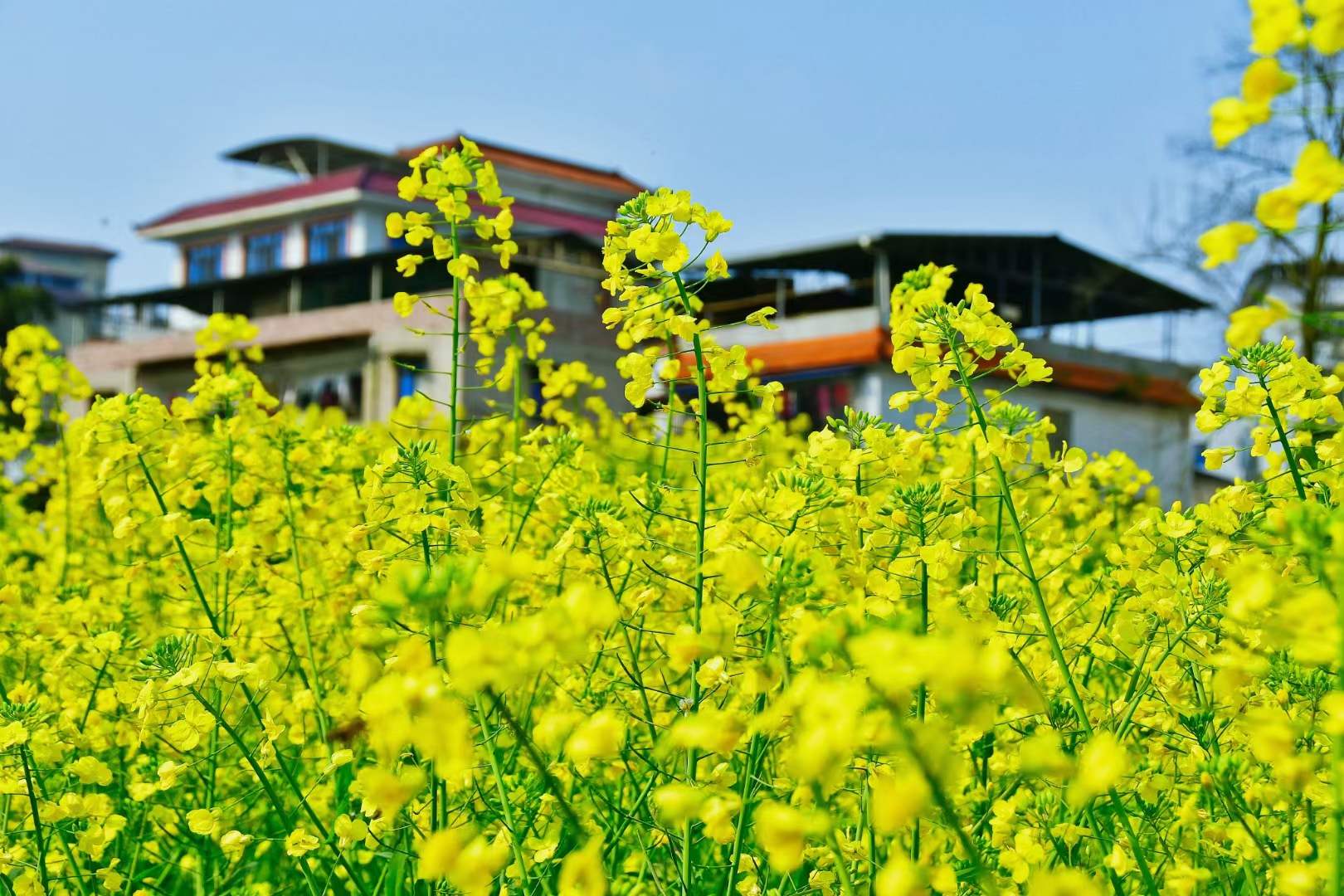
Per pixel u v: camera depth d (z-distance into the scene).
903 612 2.36
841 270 26.30
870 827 2.22
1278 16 1.37
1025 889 2.39
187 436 3.60
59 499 5.75
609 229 2.93
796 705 1.21
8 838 2.78
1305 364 2.69
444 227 3.69
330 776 3.29
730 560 1.65
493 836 2.71
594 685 3.04
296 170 43.22
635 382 2.89
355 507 4.08
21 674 4.09
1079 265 25.84
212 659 2.64
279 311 36.00
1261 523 2.56
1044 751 1.14
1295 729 1.67
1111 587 2.89
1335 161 1.35
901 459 2.81
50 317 46.22
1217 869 2.49
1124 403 24.83
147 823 3.56
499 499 3.06
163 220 40.66
